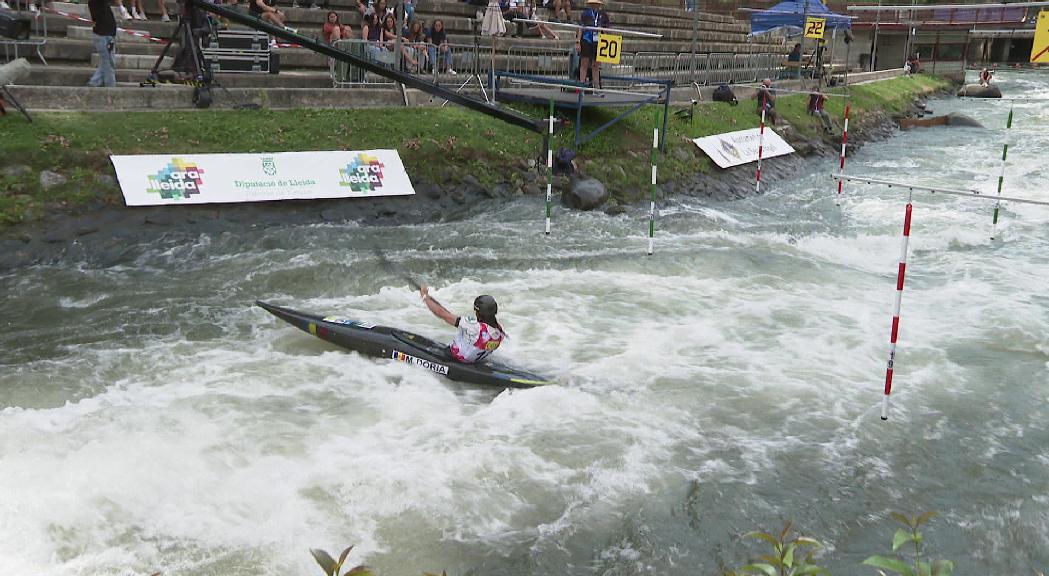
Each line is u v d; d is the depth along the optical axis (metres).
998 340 9.55
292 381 8.03
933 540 5.94
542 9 27.48
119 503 5.90
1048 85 50.88
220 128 13.81
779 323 9.91
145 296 10.07
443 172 14.92
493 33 20.17
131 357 8.45
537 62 21.16
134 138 12.94
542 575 5.44
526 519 6.00
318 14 20.78
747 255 12.62
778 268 12.16
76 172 12.06
